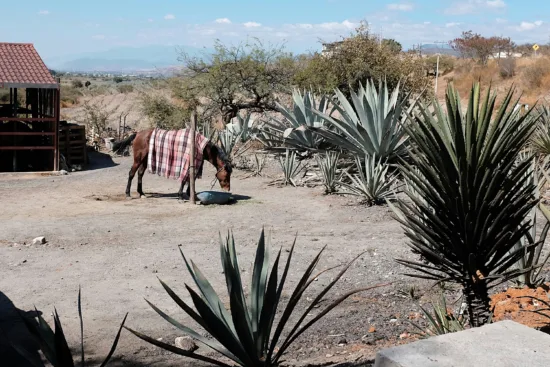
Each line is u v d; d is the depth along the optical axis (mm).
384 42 26844
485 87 38719
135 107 33562
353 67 25719
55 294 7824
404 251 9594
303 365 5332
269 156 19906
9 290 7961
